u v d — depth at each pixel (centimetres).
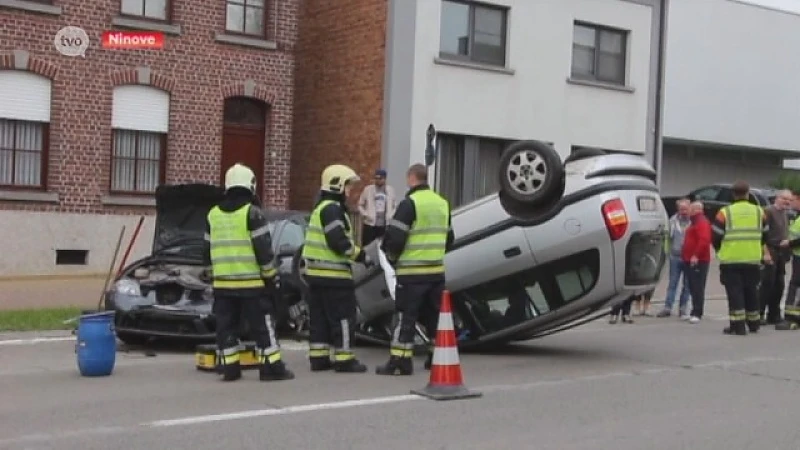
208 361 1037
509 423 816
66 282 1739
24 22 1773
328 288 1034
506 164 1103
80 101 1833
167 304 1167
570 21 2353
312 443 734
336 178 1034
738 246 1450
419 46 2106
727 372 1102
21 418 800
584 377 1050
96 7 1844
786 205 1586
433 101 2130
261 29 2056
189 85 1947
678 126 3675
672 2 3656
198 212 1278
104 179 1862
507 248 1115
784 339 1413
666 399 938
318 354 1049
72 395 898
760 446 757
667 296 1700
